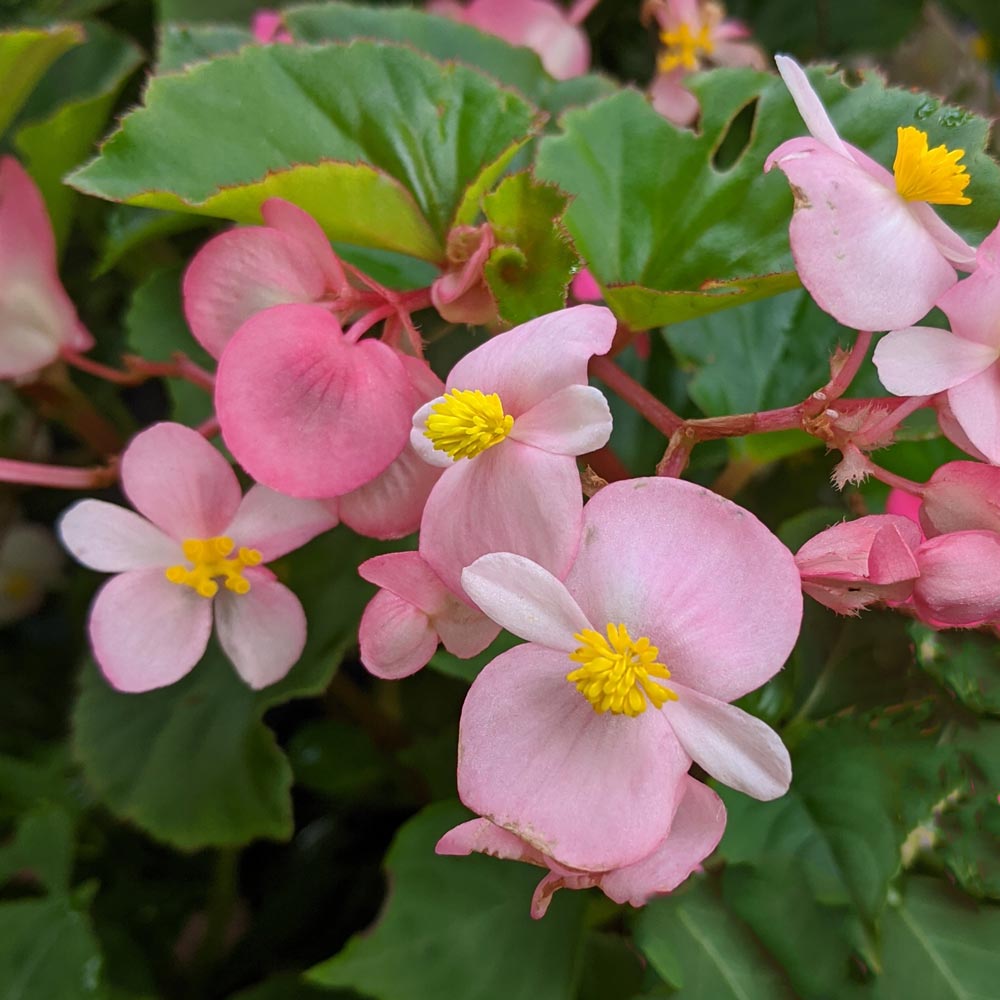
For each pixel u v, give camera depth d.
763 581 0.09
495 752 0.10
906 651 0.13
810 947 0.12
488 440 0.09
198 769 0.15
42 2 0.20
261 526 0.12
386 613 0.10
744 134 0.17
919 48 0.26
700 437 0.11
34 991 0.14
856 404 0.11
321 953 0.19
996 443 0.10
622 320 0.13
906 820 0.12
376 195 0.13
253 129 0.14
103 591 0.12
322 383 0.11
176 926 0.19
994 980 0.12
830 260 0.10
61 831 0.16
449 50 0.17
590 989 0.14
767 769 0.09
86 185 0.12
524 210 0.12
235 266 0.11
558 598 0.09
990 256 0.10
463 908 0.14
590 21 0.23
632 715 0.09
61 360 0.15
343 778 0.18
